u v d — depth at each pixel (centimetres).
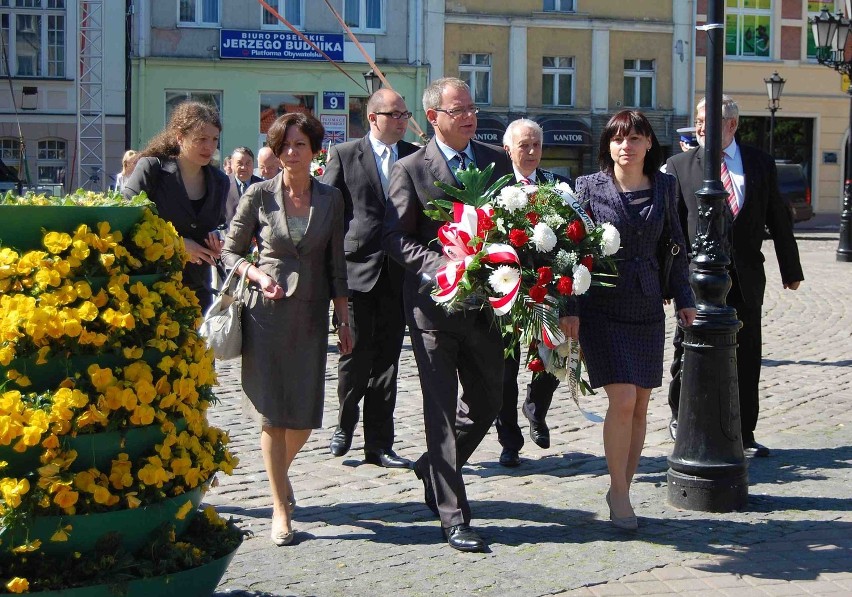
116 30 3175
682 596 461
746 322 692
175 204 575
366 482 641
